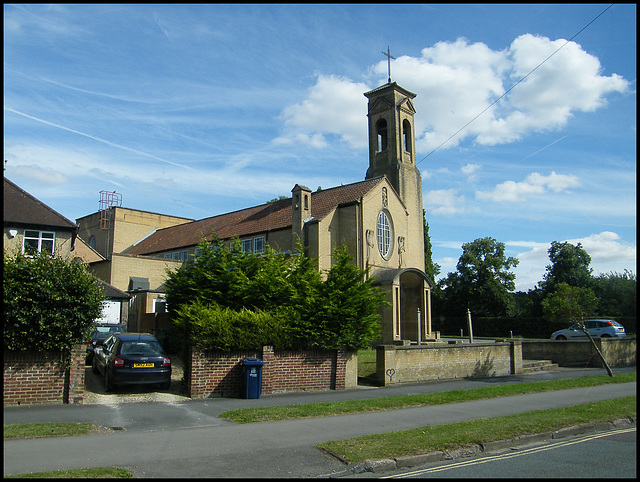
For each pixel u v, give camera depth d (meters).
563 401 14.84
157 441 9.35
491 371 22.36
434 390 17.53
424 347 20.00
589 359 26.86
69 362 13.45
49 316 12.98
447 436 9.88
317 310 17.53
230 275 21.23
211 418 11.84
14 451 8.35
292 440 9.66
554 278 60.56
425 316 34.19
